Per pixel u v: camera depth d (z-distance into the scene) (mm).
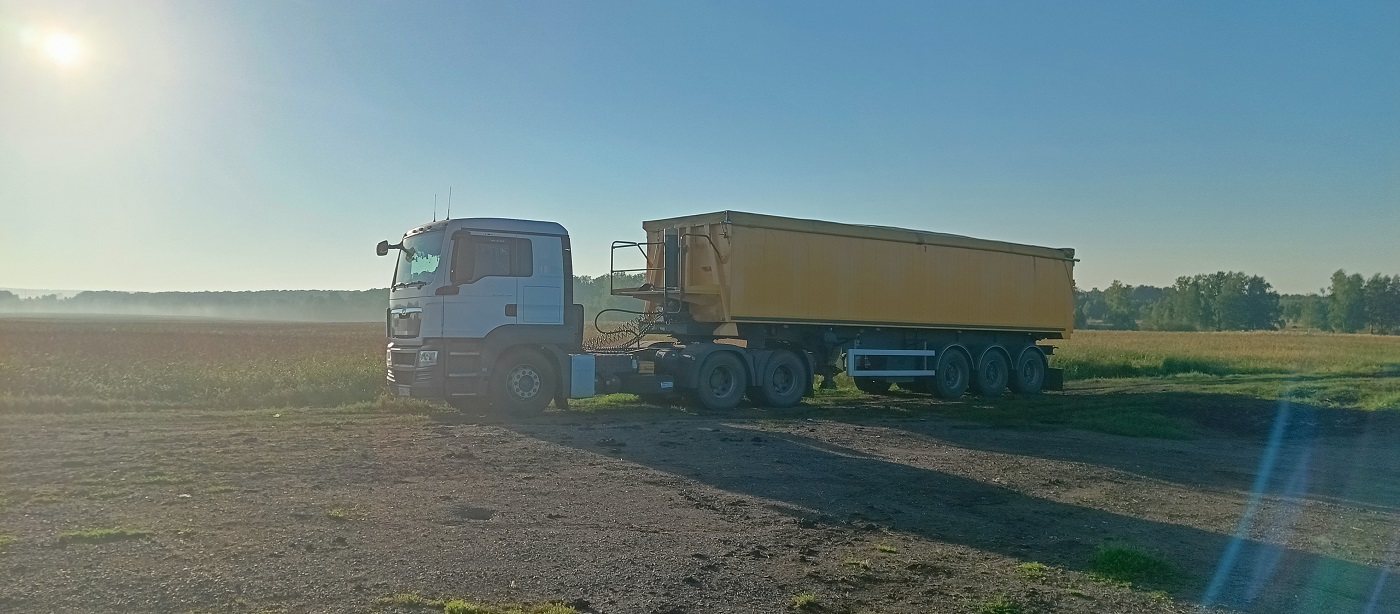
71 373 20031
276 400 17859
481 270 14750
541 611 5367
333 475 9344
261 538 6723
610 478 9688
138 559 6074
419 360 14453
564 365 15523
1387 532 8633
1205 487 10727
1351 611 6223
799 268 18438
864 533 7797
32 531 6727
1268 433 16656
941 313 20953
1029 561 7109
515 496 8578
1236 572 7074
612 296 19531
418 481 9156
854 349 19875
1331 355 44344
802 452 11898
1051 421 16750
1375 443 15539
